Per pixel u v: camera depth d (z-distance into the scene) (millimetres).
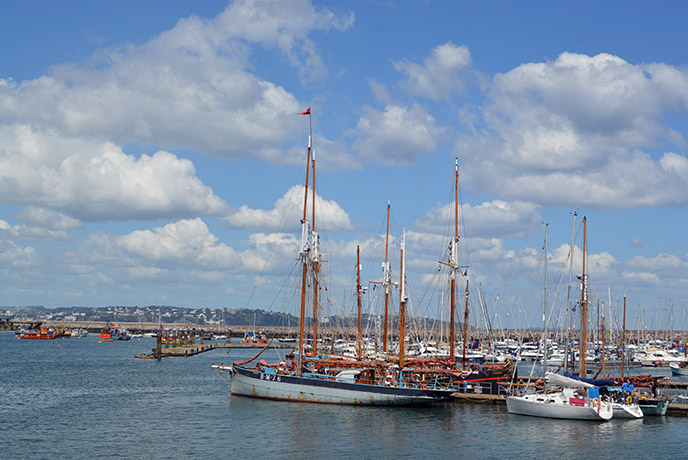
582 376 111188
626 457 73500
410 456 73312
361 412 96688
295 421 90562
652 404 96125
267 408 100125
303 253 113688
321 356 120125
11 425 89812
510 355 191125
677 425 89250
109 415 96938
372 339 193375
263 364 111312
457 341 190875
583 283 114188
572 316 155875
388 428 86500
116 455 73188
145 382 142000
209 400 110562
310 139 118750
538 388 112688
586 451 75812
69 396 118750
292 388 104750
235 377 111000
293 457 72625
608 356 187500
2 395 120688
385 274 136500
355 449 76000
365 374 105250
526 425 88812
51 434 83875
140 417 94938
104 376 155750
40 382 142375
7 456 72812
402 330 106188
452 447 77125
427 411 98062
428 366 118500
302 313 110875
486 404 104250
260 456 72875
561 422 90750
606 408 91562
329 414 95188
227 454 73688
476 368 120500
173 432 84500
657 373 175625
